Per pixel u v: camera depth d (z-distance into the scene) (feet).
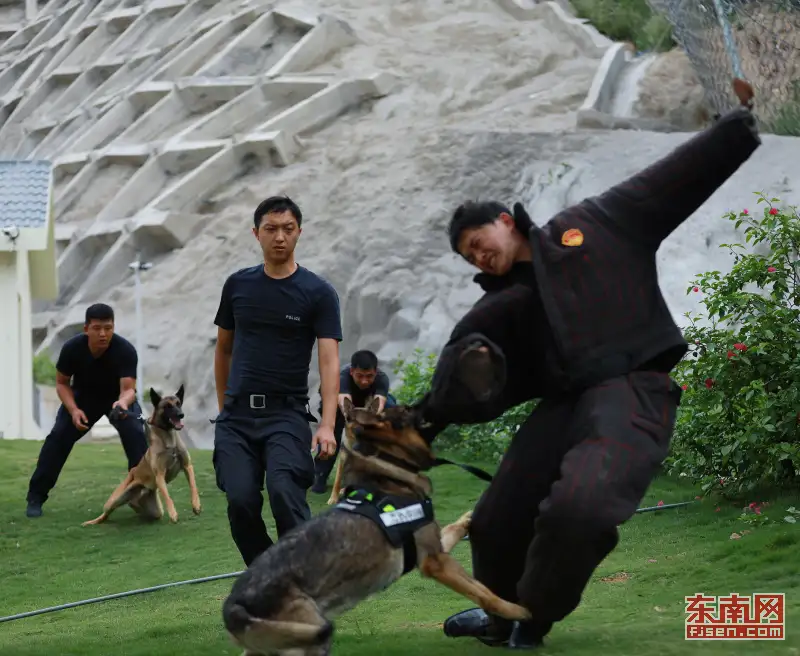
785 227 31.37
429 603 23.41
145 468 36.01
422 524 14.80
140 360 85.71
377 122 98.17
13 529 35.35
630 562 25.50
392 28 110.52
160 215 96.53
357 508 14.55
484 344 14.94
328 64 107.55
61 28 155.33
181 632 20.59
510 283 16.02
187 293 90.94
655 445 14.71
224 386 20.95
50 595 27.66
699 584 22.17
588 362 15.16
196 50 117.60
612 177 76.69
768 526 26.50
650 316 15.40
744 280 31.48
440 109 97.45
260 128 100.89
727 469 31.48
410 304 77.30
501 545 15.96
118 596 26.66
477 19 107.76
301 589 13.92
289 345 19.65
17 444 52.16
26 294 70.03
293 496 18.54
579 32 101.65
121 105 115.65
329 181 92.43
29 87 140.26
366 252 82.17
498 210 15.99
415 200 84.84
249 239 92.32
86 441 64.90
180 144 103.96
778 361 29.50
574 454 14.61
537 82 98.48
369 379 33.65
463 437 45.03
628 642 16.52
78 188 107.86
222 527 35.09
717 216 65.41
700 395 30.58
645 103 86.94
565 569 14.40
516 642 16.33
